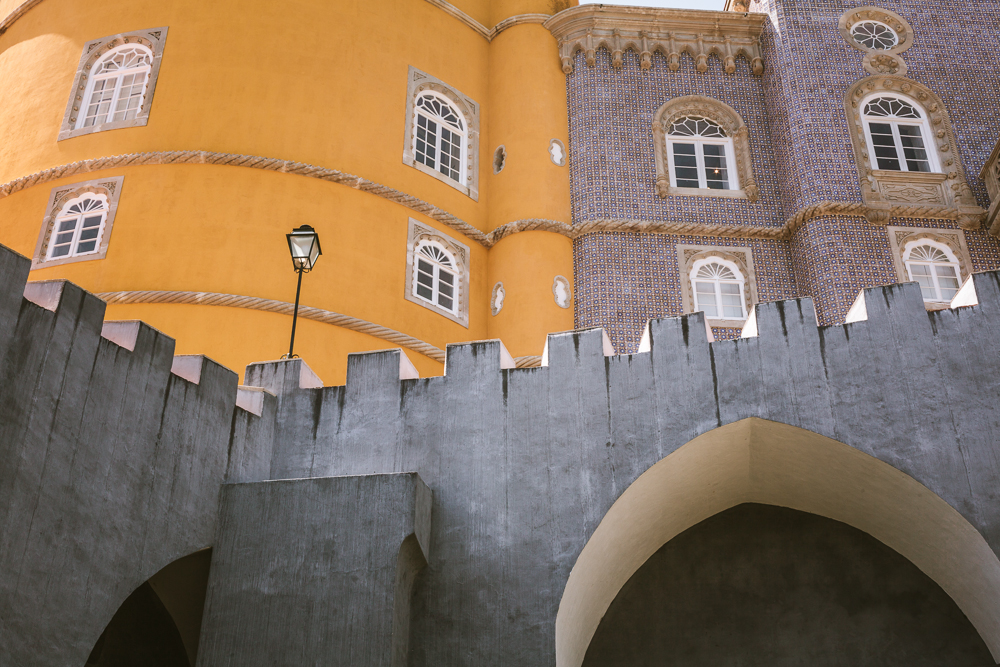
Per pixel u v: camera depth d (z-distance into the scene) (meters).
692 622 12.20
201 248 16.89
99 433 9.21
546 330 18.33
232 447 10.73
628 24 21.28
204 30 18.81
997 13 21.02
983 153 19.50
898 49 20.50
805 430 10.41
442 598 10.10
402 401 11.34
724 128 20.55
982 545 9.81
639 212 19.42
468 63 21.11
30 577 8.27
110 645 11.38
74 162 17.81
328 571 9.81
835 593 12.15
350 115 18.70
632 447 10.57
